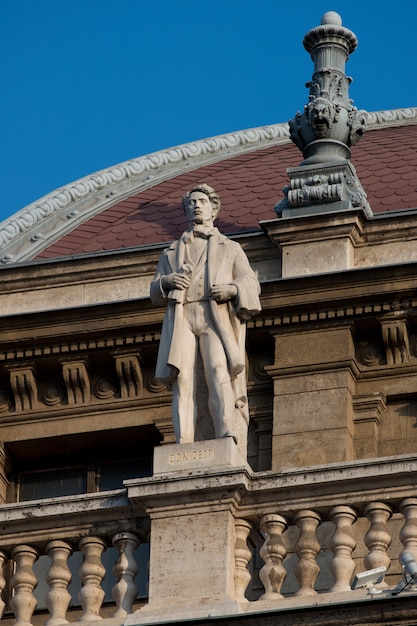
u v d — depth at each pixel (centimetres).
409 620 2989
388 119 5412
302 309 4009
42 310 4122
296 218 4084
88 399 4128
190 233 3375
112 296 4188
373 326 4003
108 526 3209
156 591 3103
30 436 4125
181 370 3278
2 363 4150
